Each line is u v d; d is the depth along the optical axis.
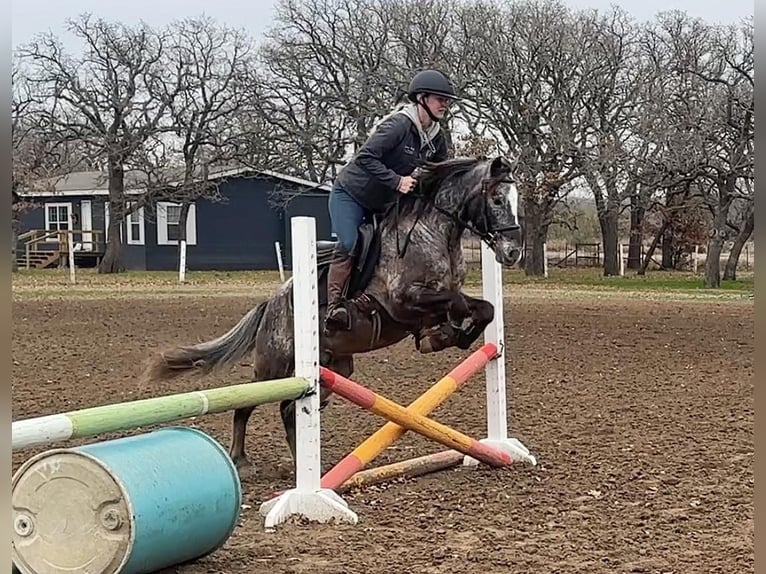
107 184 47.47
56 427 4.46
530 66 37.69
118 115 40.66
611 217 39.53
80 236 46.25
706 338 16.28
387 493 6.77
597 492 6.65
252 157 43.62
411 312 6.69
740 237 37.25
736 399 10.47
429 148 6.96
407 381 12.05
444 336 6.84
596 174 37.31
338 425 9.35
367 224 6.83
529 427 9.05
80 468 4.55
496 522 5.93
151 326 17.72
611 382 11.72
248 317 7.14
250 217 44.56
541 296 26.64
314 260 6.20
